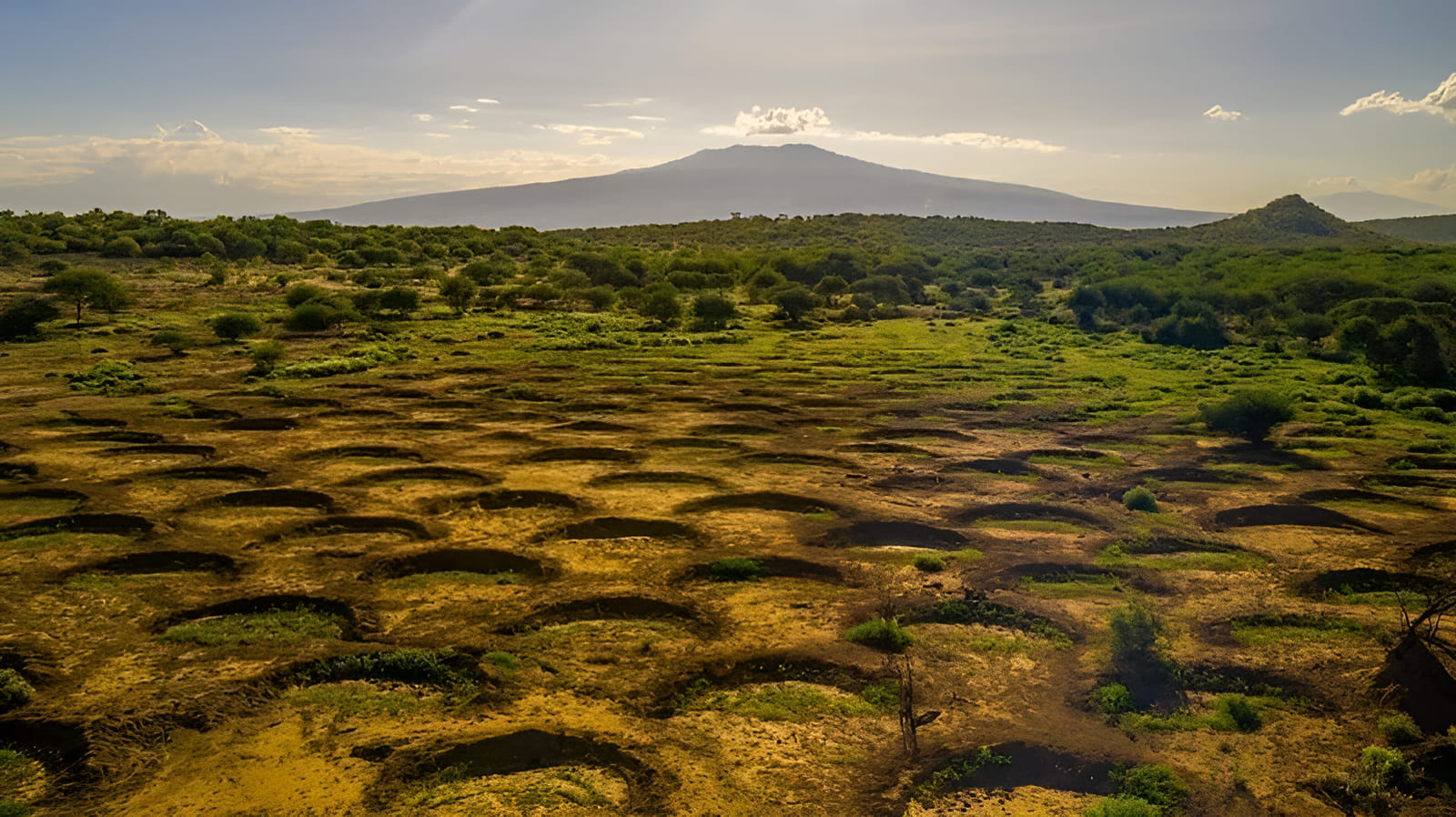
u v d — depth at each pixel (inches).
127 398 1596.9
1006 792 444.8
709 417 1515.7
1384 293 2810.0
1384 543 857.5
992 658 596.1
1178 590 727.1
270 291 3230.8
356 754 471.8
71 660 575.8
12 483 1027.9
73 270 2568.9
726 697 546.9
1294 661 591.5
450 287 3095.5
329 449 1216.8
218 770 455.2
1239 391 1704.0
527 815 422.0
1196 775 458.0
